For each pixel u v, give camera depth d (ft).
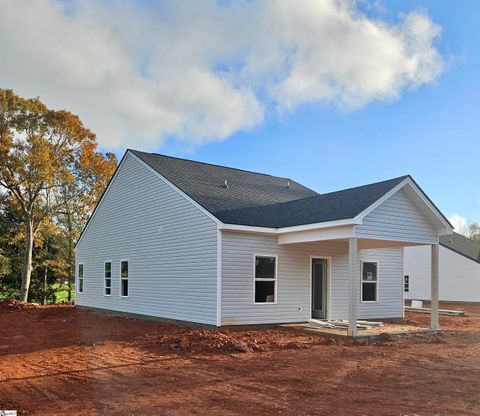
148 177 61.72
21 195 98.68
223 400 22.02
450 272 120.57
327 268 56.70
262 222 50.29
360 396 22.80
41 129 96.37
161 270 57.41
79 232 117.91
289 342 38.99
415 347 39.68
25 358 33.50
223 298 47.50
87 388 24.54
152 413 20.03
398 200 47.42
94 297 74.74
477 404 21.44
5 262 107.34
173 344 37.96
